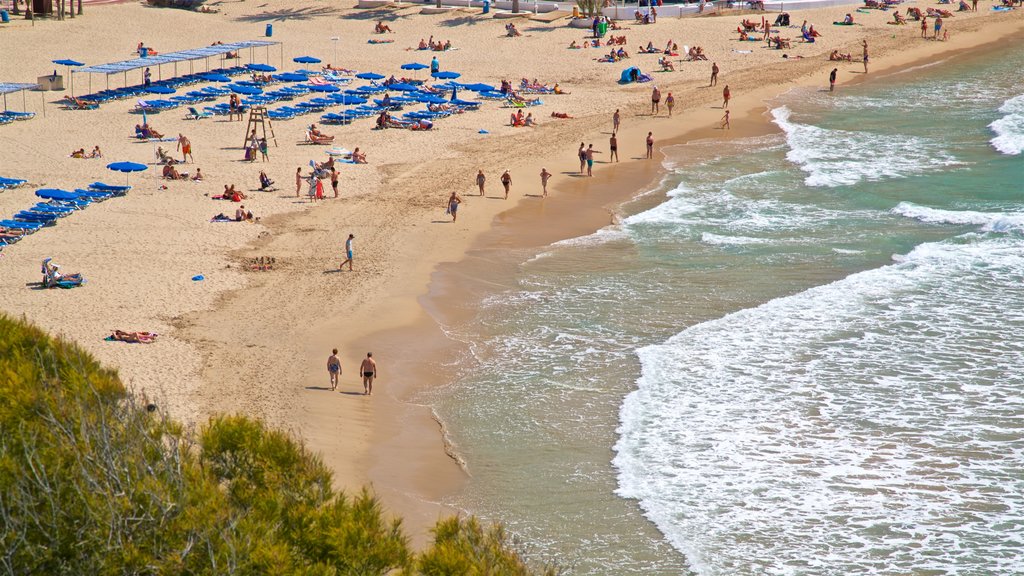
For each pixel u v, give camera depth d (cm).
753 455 4600
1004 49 15600
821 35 16412
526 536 4028
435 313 6362
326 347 5822
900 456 4553
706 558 3881
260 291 6656
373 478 4441
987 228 7675
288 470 2384
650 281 6825
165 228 7844
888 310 6181
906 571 3772
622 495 4306
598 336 5950
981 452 4559
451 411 5097
